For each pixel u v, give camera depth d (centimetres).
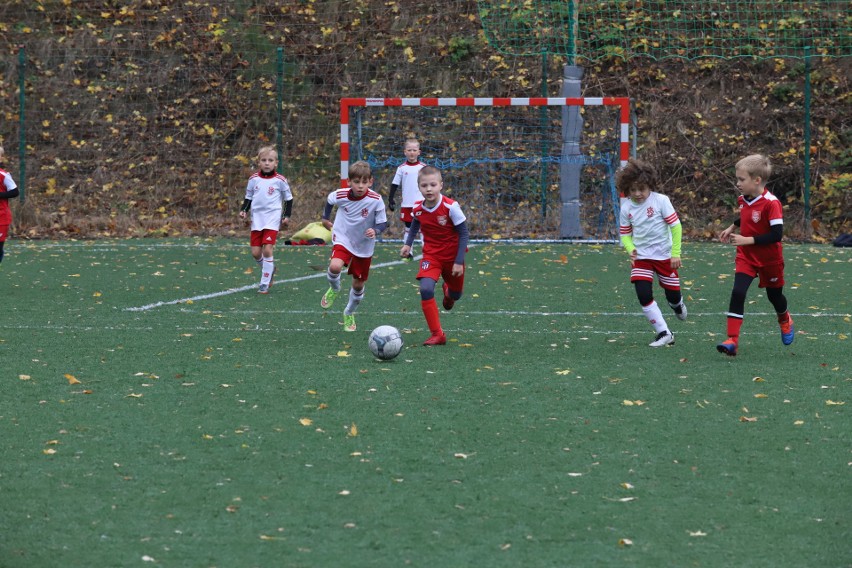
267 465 901
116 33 4075
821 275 2308
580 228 3203
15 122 3838
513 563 688
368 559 694
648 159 3644
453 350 1443
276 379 1244
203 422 1043
